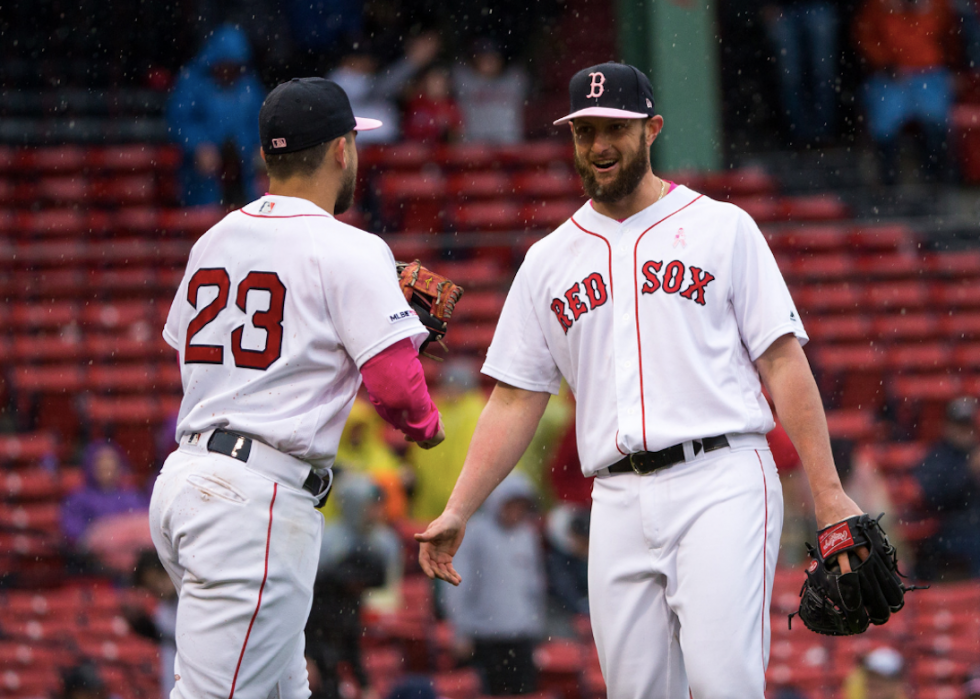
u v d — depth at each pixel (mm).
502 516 26844
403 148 51500
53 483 36562
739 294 12586
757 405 12641
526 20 59156
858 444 40531
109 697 25516
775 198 52000
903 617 30938
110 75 58844
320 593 24453
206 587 11484
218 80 47062
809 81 57656
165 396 41281
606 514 12898
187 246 45312
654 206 12930
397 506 30062
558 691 27641
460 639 26766
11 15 58219
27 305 43125
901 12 53594
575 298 12945
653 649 12719
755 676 11859
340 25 57750
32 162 51375
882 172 54594
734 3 60031
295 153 12203
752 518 12273
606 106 12367
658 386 12492
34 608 28938
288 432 11602
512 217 50094
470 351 43344
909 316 47719
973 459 35375
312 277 11695
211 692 11445
